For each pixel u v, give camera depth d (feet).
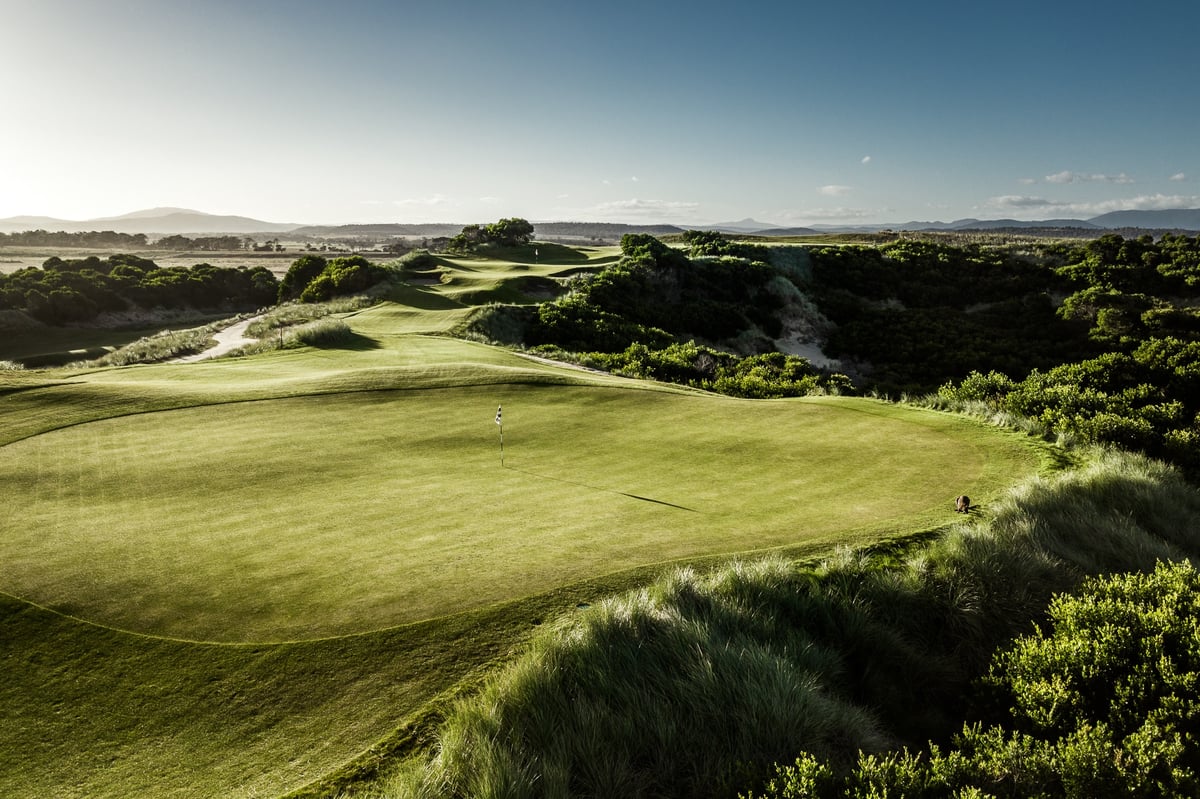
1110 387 107.96
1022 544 31.35
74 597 24.99
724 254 251.19
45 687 20.33
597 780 17.72
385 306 191.52
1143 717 21.66
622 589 25.75
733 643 23.03
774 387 111.45
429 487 39.40
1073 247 258.37
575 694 20.27
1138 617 25.04
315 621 23.40
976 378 92.63
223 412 57.93
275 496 37.32
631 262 219.20
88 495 36.88
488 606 24.27
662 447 49.60
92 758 17.67
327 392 65.92
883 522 33.50
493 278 232.94
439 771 16.84
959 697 24.18
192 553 28.99
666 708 19.98
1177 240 243.81
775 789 17.22
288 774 17.06
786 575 26.99
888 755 19.10
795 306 211.61
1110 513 37.37
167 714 19.26
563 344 151.23
